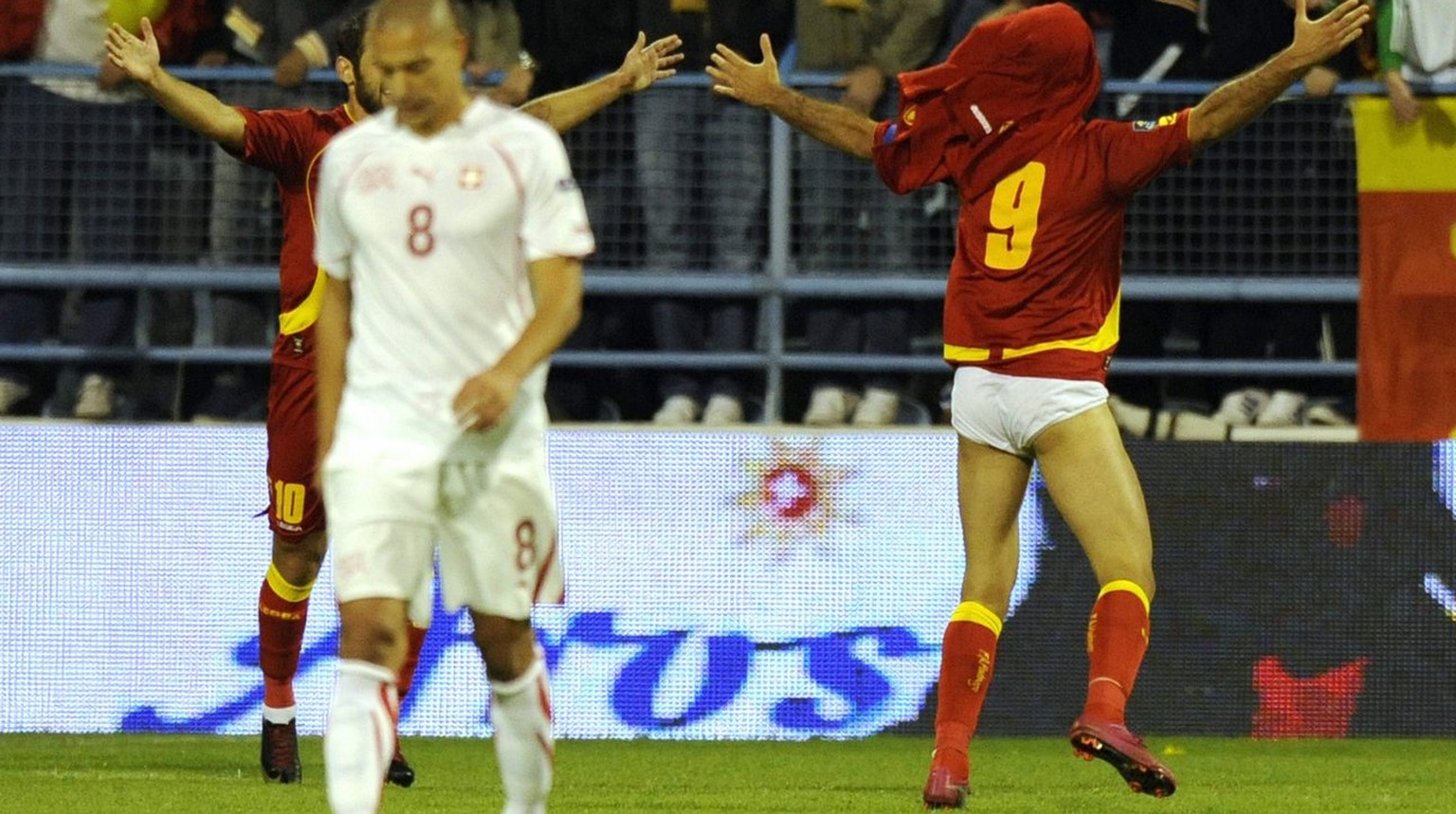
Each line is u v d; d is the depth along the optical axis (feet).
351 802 47.91
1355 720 110.52
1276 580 110.73
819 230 115.14
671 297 115.75
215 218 115.34
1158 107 115.14
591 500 107.76
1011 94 68.33
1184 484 110.83
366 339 50.01
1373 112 113.09
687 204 114.52
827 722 107.55
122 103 114.42
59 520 106.93
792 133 114.52
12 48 115.55
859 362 115.24
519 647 51.93
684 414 115.14
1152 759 65.51
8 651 106.32
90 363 116.26
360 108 78.89
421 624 50.80
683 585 107.76
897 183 71.67
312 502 78.89
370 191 49.83
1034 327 68.44
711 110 114.21
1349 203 114.32
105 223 114.73
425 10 49.19
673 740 106.73
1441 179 112.68
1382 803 76.69
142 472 107.34
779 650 107.76
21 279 114.21
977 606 70.69
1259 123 114.52
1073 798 77.56
